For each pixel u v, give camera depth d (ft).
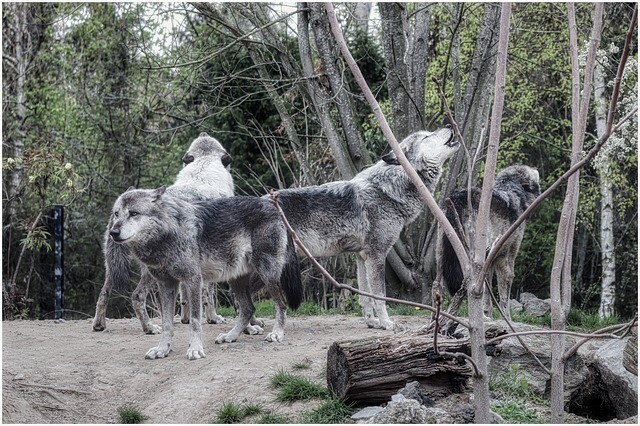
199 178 27.55
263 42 39.45
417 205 25.84
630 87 35.45
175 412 18.92
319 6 36.70
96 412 19.60
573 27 15.60
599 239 58.65
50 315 55.52
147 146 61.31
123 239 21.12
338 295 45.27
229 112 52.16
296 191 25.12
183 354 23.02
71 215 57.31
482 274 13.64
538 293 58.95
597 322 30.78
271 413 18.12
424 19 38.52
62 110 61.26
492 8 37.27
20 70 58.65
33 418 19.16
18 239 52.70
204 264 22.97
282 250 23.73
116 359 22.79
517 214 27.35
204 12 39.29
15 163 41.29
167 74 59.06
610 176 47.42
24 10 59.21
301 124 50.14
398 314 32.19
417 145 25.70
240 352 22.48
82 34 61.62
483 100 37.81
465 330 20.47
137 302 26.73
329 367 18.54
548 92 54.44
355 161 37.63
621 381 19.31
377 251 25.59
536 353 20.12
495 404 18.04
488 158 13.56
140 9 58.54
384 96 55.26
